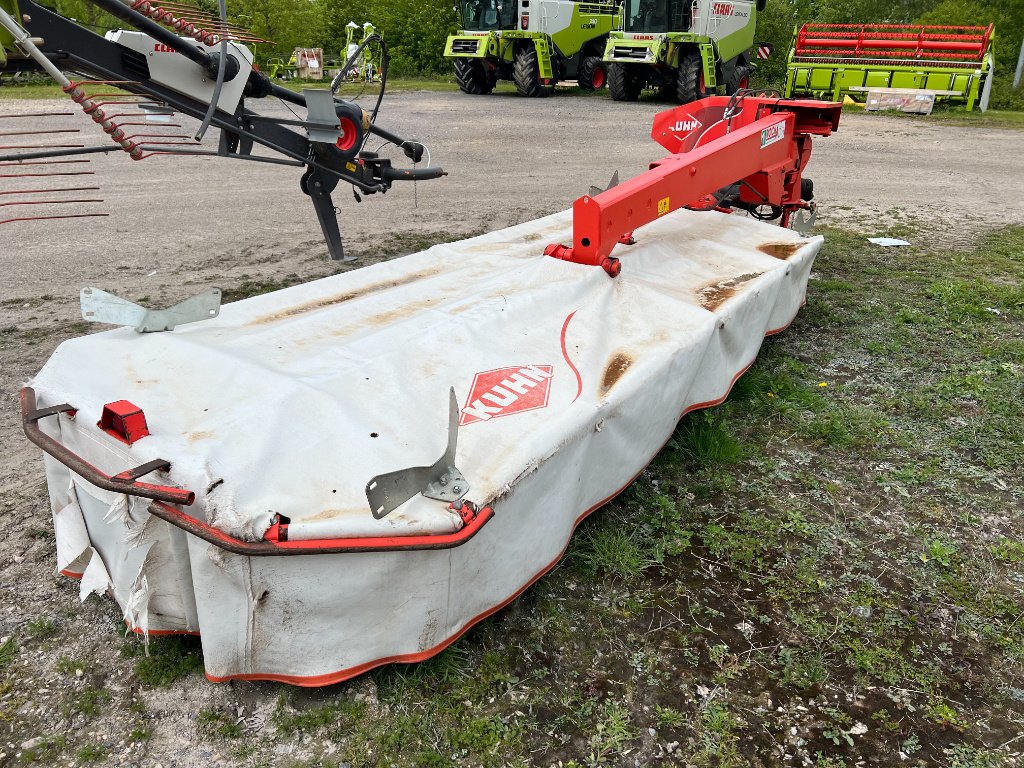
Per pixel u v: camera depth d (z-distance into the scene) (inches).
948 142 557.6
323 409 97.9
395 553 88.1
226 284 247.6
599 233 145.5
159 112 172.9
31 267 264.1
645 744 94.7
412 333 119.2
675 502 142.1
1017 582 123.9
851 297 245.6
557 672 104.1
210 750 91.3
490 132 552.4
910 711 100.4
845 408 177.2
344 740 92.8
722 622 114.2
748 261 176.4
